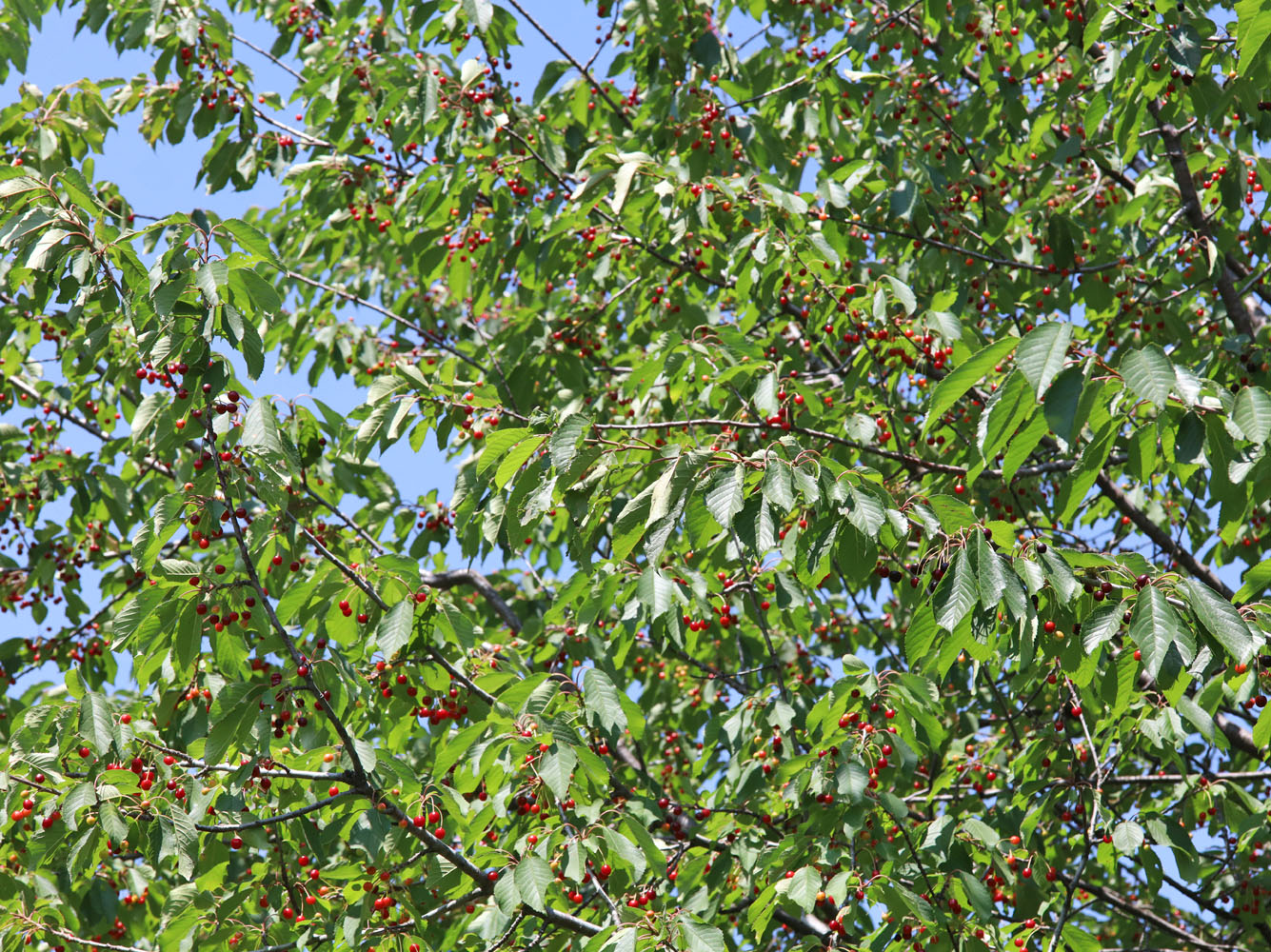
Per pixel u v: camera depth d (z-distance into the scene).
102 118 6.80
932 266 6.21
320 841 4.49
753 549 3.38
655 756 7.09
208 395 3.69
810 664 6.87
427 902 4.70
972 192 6.65
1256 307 7.31
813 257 5.16
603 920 4.62
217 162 7.11
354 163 7.23
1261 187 5.93
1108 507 7.20
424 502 6.82
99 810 3.74
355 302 7.06
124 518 6.68
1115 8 4.89
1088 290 6.18
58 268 4.01
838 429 5.69
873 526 3.36
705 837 4.96
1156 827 4.50
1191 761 6.25
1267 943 5.97
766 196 5.20
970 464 3.60
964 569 3.30
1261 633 3.17
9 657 6.87
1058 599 3.24
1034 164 6.91
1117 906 5.80
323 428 4.96
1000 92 6.29
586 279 6.22
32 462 6.89
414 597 4.40
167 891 5.73
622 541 3.72
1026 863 4.79
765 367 4.52
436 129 6.43
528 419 4.62
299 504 5.03
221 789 4.20
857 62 6.55
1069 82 5.96
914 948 4.15
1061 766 5.34
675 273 6.29
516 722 4.10
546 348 6.24
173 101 6.87
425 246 6.63
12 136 6.59
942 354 5.49
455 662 5.00
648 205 5.71
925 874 4.29
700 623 4.92
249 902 4.86
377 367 7.30
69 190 3.88
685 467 3.62
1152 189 6.00
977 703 6.89
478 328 8.21
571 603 4.57
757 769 5.09
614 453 4.30
